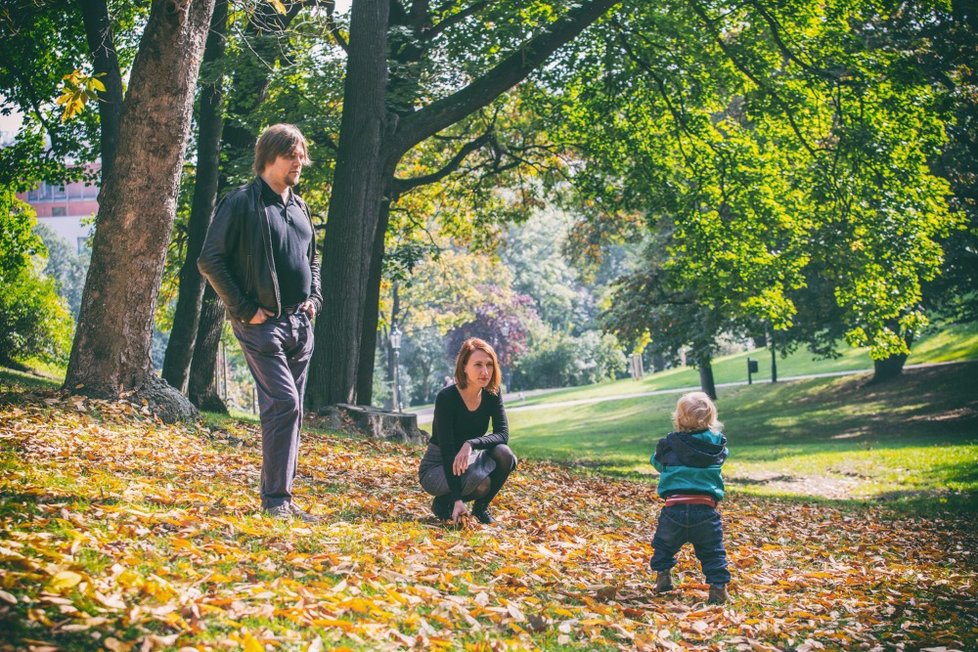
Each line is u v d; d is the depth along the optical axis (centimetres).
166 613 305
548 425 4691
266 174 502
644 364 7725
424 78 1739
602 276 8875
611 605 468
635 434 3719
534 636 384
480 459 607
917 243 1889
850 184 1881
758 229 1955
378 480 775
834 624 495
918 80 1830
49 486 466
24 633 265
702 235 2003
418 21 1820
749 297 2028
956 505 1477
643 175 2005
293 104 1720
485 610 397
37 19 1772
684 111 1967
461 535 558
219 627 310
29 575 309
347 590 383
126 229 802
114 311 805
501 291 6569
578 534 687
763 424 3375
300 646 307
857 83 1847
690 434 530
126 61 1980
